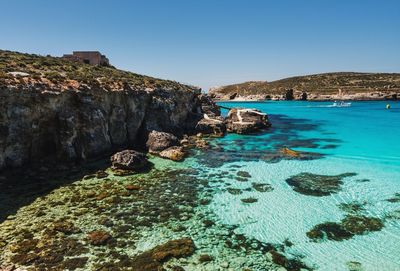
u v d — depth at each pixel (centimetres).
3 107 2983
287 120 7862
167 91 5491
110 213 2314
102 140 3819
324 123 7125
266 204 2517
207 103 7419
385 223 2211
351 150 4312
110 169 3272
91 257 1767
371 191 2784
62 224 2105
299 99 16975
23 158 3164
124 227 2116
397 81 17838
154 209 2402
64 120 3422
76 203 2459
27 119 3178
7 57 4791
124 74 6109
